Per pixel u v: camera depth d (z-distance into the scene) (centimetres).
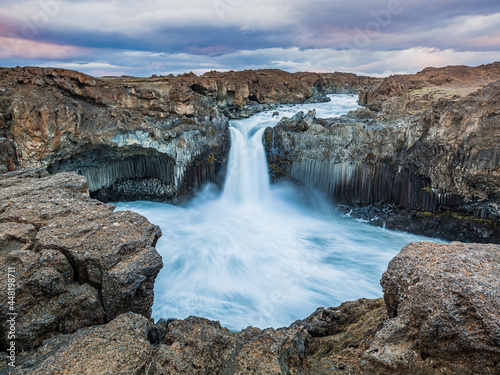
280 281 1666
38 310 624
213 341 632
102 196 2758
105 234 723
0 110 2095
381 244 2148
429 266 644
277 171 2802
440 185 2180
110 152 2508
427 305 579
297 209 2695
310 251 2030
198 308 1421
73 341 574
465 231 2123
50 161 2198
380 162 2430
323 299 1514
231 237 2177
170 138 2533
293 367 636
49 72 2289
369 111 2792
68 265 664
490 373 506
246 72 4244
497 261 632
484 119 1988
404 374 558
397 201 2414
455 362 541
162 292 1548
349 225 2459
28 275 630
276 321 1339
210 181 2784
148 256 704
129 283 655
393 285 688
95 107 2402
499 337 496
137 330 606
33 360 548
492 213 2034
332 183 2612
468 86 3006
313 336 927
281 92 4216
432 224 2238
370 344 657
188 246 2020
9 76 2333
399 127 2377
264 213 2639
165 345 608
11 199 871
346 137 2506
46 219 780
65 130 2167
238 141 2923
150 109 2567
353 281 1681
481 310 525
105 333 593
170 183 2731
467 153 2031
